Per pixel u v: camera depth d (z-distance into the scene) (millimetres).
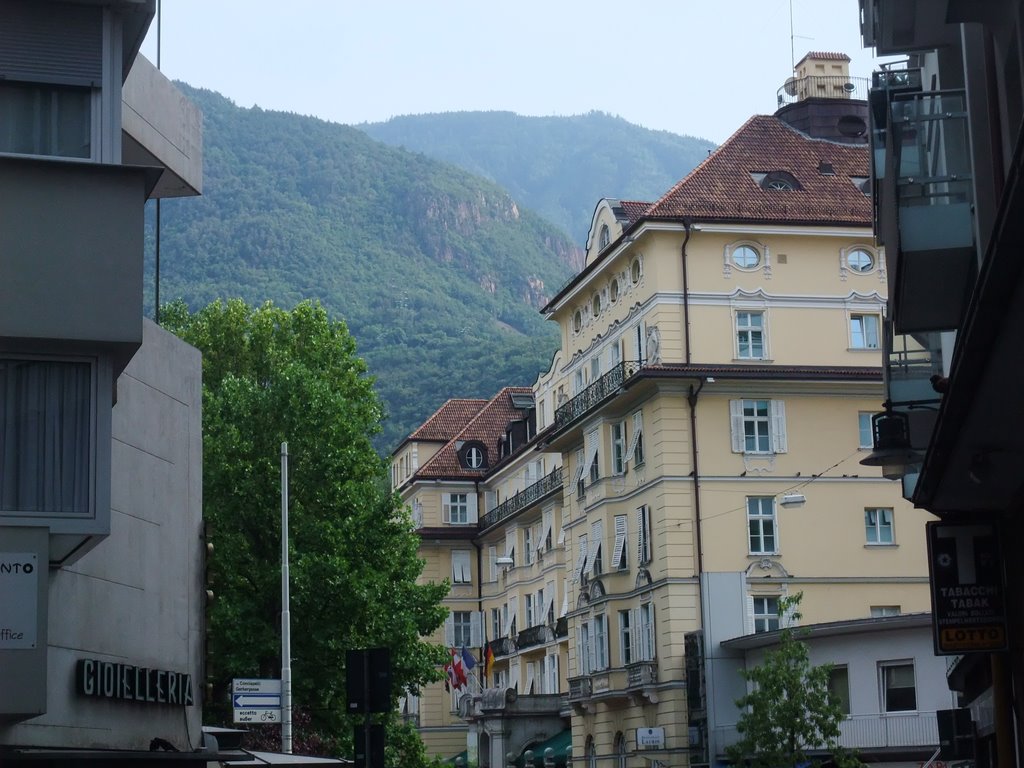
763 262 66125
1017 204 10703
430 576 102812
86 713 22781
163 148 28297
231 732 29469
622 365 67125
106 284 18375
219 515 51469
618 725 67875
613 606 67750
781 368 64875
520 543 93812
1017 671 18906
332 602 50250
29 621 17328
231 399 53562
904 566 64812
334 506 52375
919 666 53250
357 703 22453
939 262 18125
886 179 18859
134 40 19812
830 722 49844
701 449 64188
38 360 18297
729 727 59812
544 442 76062
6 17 18578
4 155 18203
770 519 64250
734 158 69188
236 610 49406
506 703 83625
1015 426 15773
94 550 23641
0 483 17906
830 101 72125
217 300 69125
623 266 69375
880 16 19266
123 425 25000
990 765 24609
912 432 23141
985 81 17531
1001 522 19234
